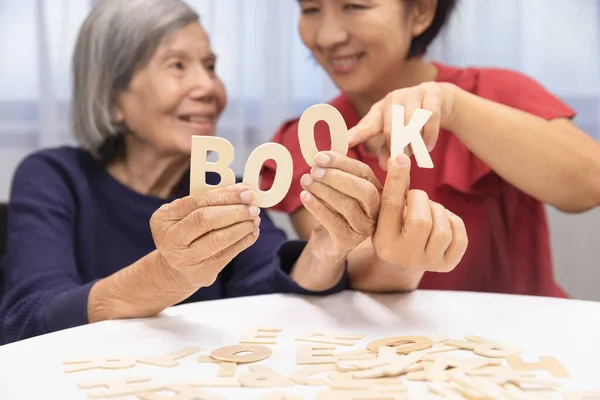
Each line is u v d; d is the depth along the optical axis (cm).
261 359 60
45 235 101
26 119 166
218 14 163
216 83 115
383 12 99
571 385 53
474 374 55
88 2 161
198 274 68
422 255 68
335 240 72
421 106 81
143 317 74
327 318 72
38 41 161
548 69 169
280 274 81
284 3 165
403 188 67
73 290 82
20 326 89
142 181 116
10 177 166
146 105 108
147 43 106
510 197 110
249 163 68
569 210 101
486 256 107
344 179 66
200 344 65
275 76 166
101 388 54
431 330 68
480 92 110
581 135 102
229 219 63
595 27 166
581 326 68
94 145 113
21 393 52
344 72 104
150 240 113
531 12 168
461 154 105
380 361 57
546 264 112
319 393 51
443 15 106
